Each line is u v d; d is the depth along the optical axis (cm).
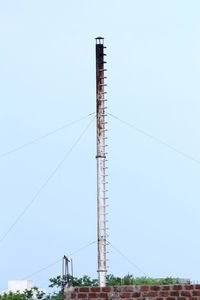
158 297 2066
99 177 3541
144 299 2070
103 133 3588
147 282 5028
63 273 2414
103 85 3616
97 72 3622
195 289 2059
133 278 5050
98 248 3488
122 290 2081
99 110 3600
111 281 5512
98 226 3500
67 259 2422
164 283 4966
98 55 3628
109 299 2080
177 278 4938
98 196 3525
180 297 2059
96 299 2084
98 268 3472
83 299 2086
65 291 2095
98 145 3572
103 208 3516
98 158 3553
